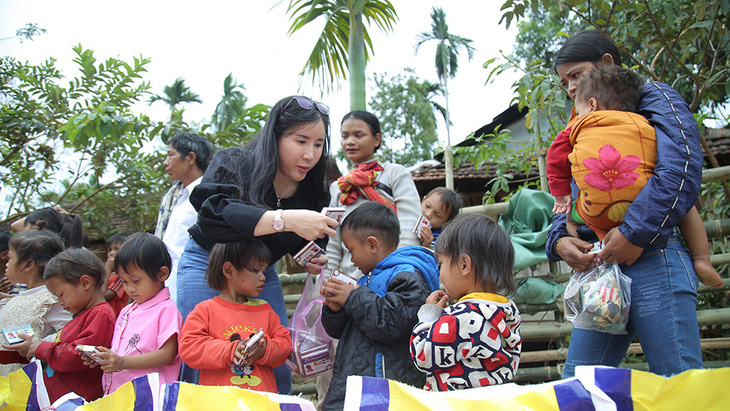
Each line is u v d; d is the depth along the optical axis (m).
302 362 2.46
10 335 2.66
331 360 2.55
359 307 2.24
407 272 2.35
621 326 2.14
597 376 1.43
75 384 2.64
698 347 2.05
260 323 2.41
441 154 11.38
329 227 2.15
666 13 3.73
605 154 2.09
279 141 2.32
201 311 2.37
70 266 2.75
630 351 3.80
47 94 6.25
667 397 1.38
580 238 2.41
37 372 2.02
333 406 2.26
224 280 2.42
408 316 2.21
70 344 2.58
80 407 1.57
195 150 3.89
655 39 4.17
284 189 2.56
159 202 7.77
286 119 2.29
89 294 2.81
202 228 2.16
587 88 2.28
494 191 5.20
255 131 5.96
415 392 1.41
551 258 2.57
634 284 2.14
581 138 2.19
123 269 2.59
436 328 1.92
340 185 3.33
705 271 2.13
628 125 2.09
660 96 2.18
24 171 6.72
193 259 2.61
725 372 1.36
